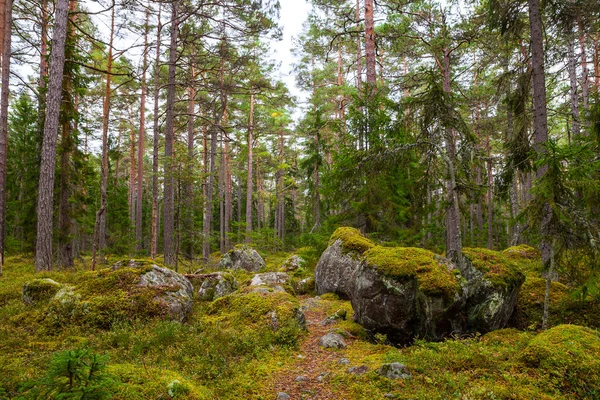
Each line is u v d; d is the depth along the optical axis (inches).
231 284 466.9
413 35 716.0
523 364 198.8
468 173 395.2
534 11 430.0
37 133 719.1
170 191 660.7
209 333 275.7
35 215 740.7
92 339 251.1
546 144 258.2
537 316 306.0
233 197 2044.8
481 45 699.4
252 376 212.2
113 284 321.4
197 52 863.1
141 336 254.8
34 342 240.5
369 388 190.1
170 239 655.1
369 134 467.5
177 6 679.1
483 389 169.9
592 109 429.1
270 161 1515.7
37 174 737.0
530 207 267.4
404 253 312.5
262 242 1144.2
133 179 1408.7
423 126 403.2
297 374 218.5
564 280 378.9
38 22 693.9
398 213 460.8
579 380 173.5
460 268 310.5
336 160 502.9
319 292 491.2
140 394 153.1
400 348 281.7
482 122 842.8
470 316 283.9
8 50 591.5
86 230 869.2
